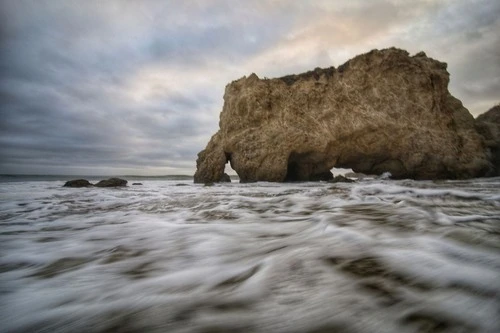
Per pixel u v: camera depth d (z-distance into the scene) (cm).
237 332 132
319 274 195
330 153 1997
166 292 183
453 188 923
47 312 162
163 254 273
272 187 1377
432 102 1925
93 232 382
